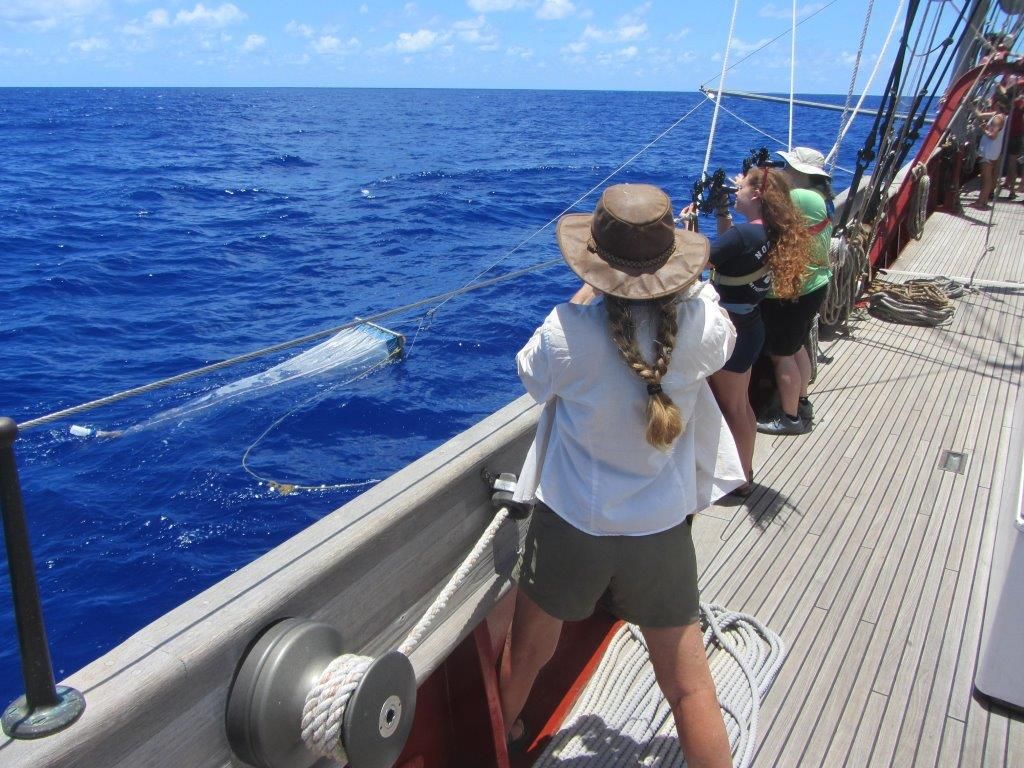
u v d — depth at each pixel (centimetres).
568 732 244
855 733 256
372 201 2597
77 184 2934
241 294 1482
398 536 184
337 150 4541
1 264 1645
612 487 177
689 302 175
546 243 1920
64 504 738
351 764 152
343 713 147
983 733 256
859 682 277
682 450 185
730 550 350
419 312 1316
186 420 916
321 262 1744
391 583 185
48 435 875
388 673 155
